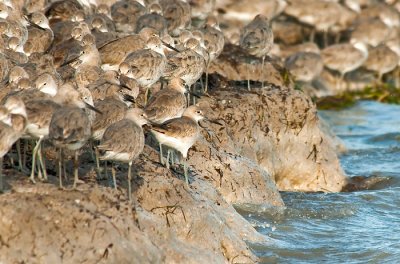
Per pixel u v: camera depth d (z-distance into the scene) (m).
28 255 15.84
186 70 22.81
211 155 22.27
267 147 25.19
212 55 26.34
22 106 16.95
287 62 35.31
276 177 25.70
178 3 27.59
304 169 26.06
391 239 21.22
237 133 24.27
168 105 20.11
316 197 24.61
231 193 22.20
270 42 26.86
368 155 29.61
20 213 16.05
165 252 17.48
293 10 39.53
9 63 21.45
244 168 22.69
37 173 17.72
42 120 17.19
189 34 25.20
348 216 22.95
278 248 20.08
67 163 18.66
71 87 17.97
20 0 27.02
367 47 38.78
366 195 24.86
